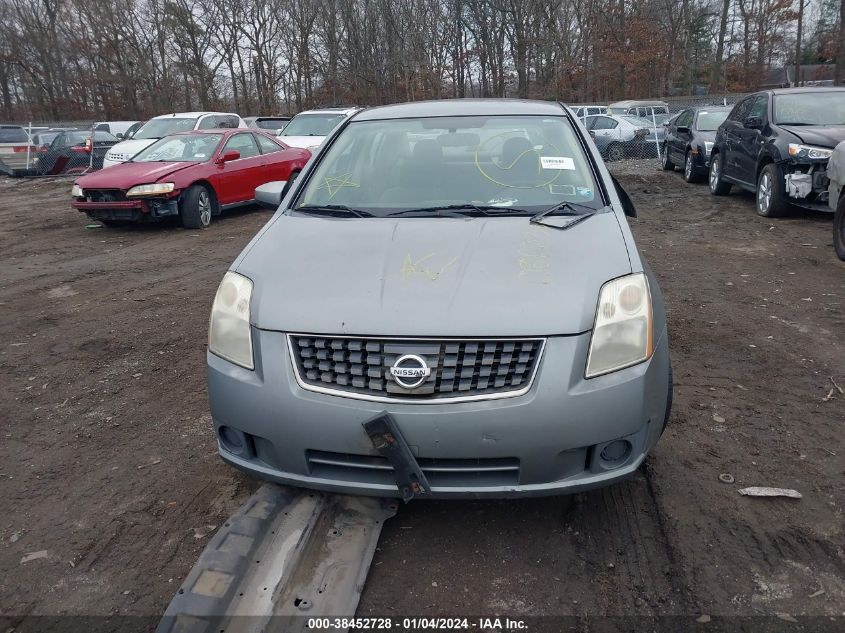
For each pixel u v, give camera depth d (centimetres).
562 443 265
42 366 524
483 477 271
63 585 280
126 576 284
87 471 368
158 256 910
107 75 4778
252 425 283
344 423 267
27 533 315
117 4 4684
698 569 278
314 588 265
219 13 4672
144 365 520
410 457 264
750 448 370
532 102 468
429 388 264
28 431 417
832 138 945
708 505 320
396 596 268
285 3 4616
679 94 4825
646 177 1675
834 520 307
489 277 291
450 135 423
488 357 266
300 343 279
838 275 711
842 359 490
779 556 284
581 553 290
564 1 4172
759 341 529
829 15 4772
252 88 4875
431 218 356
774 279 704
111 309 670
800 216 1041
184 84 4822
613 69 4300
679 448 371
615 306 282
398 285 289
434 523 312
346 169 413
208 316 638
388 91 4597
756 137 1079
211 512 328
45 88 5056
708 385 451
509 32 4278
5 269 854
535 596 266
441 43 4447
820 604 258
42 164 2186
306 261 315
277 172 1292
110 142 2261
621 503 323
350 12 4544
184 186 1079
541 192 376
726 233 946
